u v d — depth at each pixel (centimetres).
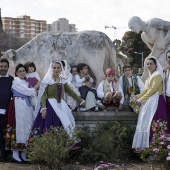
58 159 747
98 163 809
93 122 909
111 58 1048
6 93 843
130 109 930
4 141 849
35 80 913
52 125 798
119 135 846
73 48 1030
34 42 1061
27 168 765
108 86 916
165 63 1038
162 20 1044
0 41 5138
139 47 4306
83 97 930
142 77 1038
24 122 828
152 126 791
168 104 816
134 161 835
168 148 674
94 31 1035
